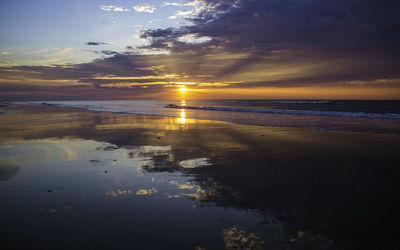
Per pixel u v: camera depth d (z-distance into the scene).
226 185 4.55
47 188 4.42
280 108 27.55
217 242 2.75
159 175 5.14
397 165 5.52
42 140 9.12
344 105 31.81
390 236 2.82
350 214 3.37
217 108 29.86
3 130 11.68
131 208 3.62
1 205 3.75
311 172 5.22
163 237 2.85
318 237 2.84
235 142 8.59
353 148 7.31
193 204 3.75
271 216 3.35
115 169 5.56
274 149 7.43
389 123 12.83
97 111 25.64
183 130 11.56
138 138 9.52
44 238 2.85
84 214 3.44
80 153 7.10
